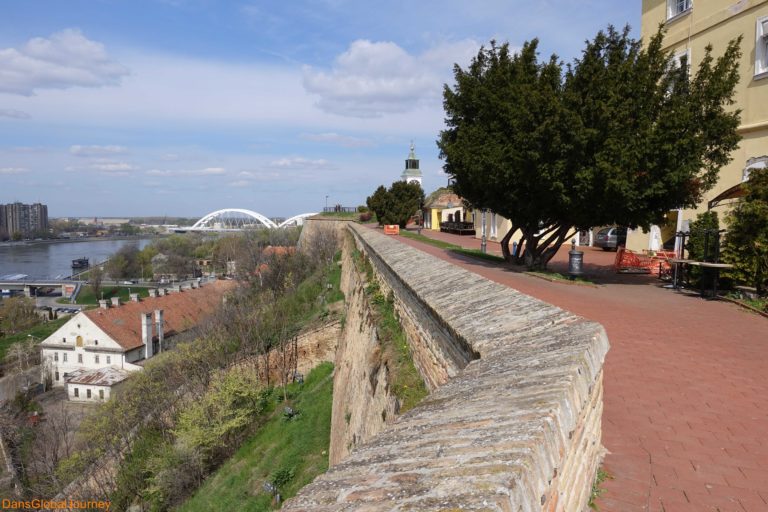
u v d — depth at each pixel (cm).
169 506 1977
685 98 1335
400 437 304
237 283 4509
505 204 1736
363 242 2573
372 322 1297
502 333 527
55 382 4791
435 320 743
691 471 385
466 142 1756
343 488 238
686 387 570
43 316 7150
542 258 1767
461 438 264
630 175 1312
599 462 401
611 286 1394
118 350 4653
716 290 1205
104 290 9094
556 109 1369
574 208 1485
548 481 230
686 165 1289
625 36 1524
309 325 2838
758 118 1633
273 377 2697
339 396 1719
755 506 336
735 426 466
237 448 2123
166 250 10950
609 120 1311
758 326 877
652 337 796
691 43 1934
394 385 858
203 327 3178
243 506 1591
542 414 268
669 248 2166
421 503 194
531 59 1812
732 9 1734
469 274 851
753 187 1189
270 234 8556
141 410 2675
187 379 2777
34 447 2811
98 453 2502
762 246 1125
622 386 575
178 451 2092
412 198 5275
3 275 11738
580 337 421
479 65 1934
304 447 1788
